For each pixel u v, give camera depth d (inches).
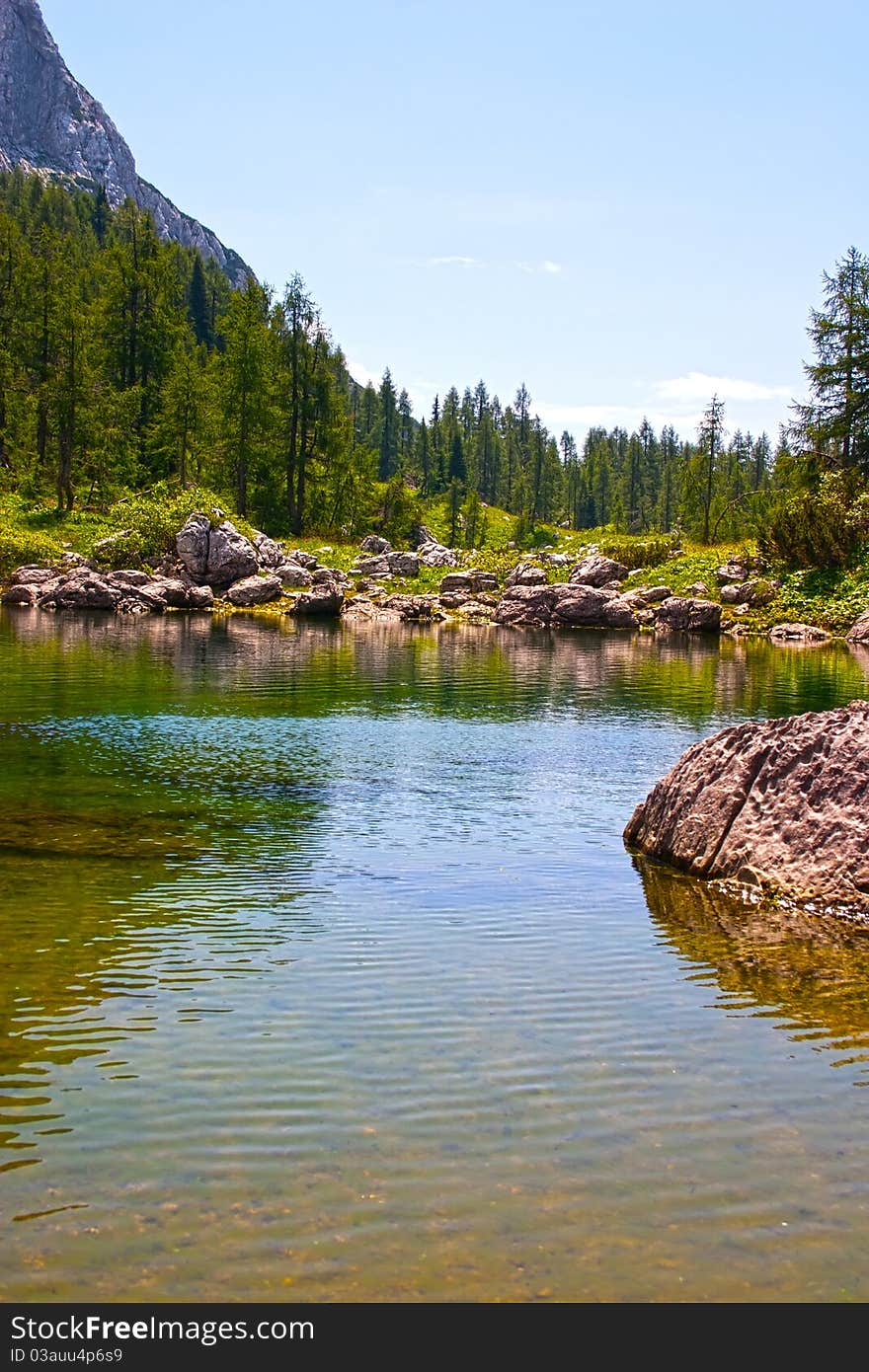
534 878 560.4
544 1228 247.6
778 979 419.2
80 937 442.0
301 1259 235.0
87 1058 327.6
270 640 2069.4
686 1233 247.4
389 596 3024.1
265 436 3870.6
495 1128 291.4
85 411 3538.4
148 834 627.8
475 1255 238.1
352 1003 378.0
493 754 946.7
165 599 2721.5
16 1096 302.7
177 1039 342.6
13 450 3855.8
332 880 542.6
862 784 548.4
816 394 3127.5
